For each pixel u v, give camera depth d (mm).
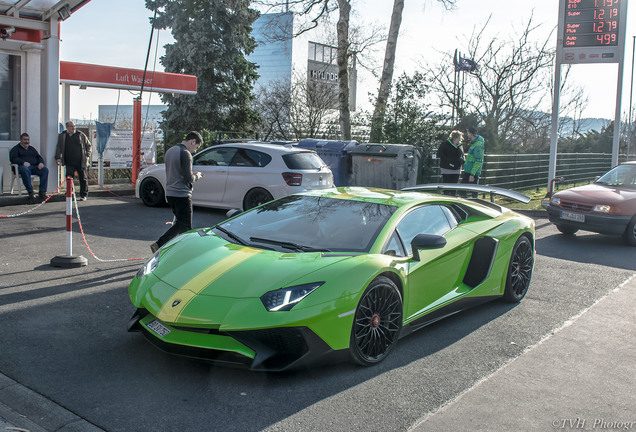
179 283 4066
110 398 3521
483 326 5281
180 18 24594
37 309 5156
